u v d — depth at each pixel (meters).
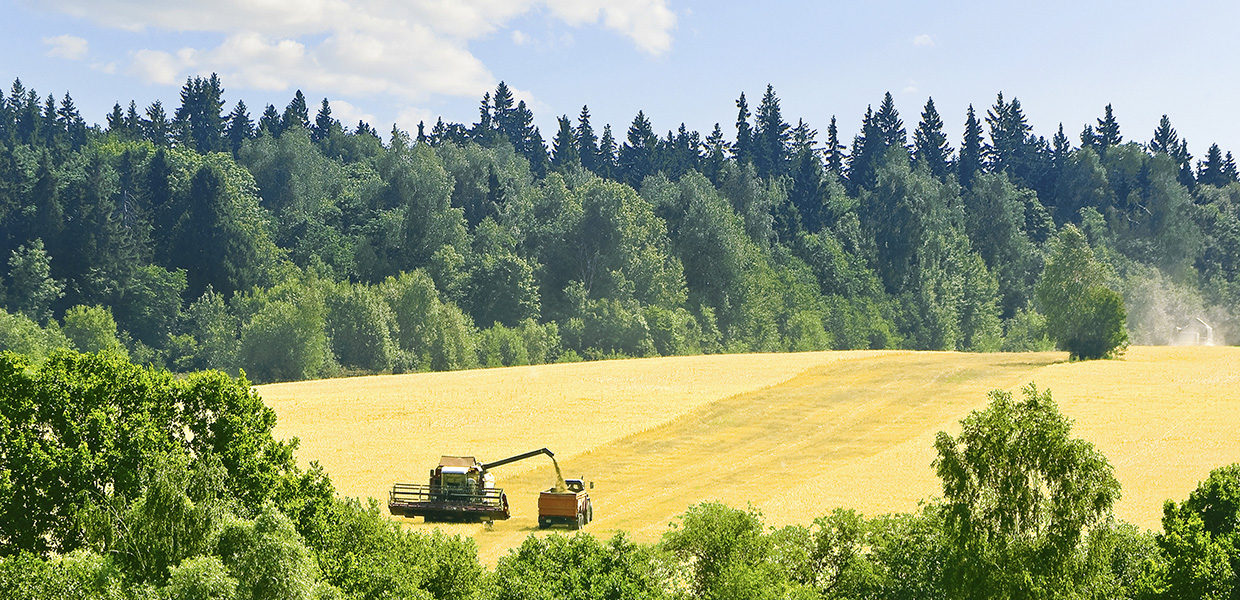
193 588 24.25
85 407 35.91
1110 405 97.00
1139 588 29.27
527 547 32.66
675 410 98.50
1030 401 25.28
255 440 38.12
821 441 86.44
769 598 30.39
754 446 84.19
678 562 33.09
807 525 54.06
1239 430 83.12
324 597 26.25
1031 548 25.00
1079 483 24.66
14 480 33.25
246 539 25.77
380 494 61.28
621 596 29.67
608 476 71.94
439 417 93.25
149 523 27.59
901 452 80.12
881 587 31.45
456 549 32.91
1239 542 31.19
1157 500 59.75
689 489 67.50
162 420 36.88
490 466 55.50
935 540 31.03
